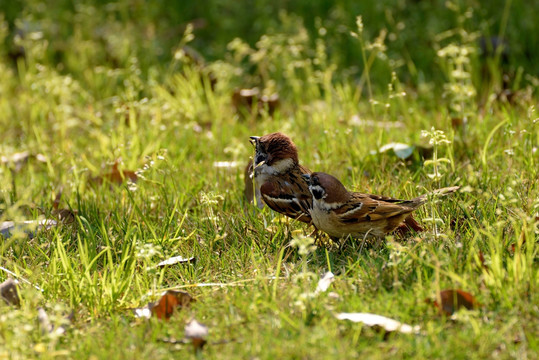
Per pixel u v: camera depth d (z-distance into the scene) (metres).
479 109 13.80
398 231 9.14
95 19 17.86
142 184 11.00
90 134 13.61
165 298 7.63
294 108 14.71
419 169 10.63
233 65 16.36
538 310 6.93
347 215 8.73
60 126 13.68
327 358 6.35
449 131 11.55
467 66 14.30
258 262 8.59
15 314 7.20
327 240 9.45
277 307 7.37
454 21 16.38
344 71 15.76
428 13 16.89
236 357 6.52
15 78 16.78
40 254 9.21
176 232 9.30
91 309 7.74
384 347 6.62
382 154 11.43
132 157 11.91
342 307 7.32
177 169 11.59
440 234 8.38
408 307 7.12
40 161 12.74
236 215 9.88
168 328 7.27
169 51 17.20
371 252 8.35
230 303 7.53
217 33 17.81
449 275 7.36
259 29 17.16
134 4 18.56
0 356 6.63
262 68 15.52
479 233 8.48
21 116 14.59
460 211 9.42
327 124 12.94
